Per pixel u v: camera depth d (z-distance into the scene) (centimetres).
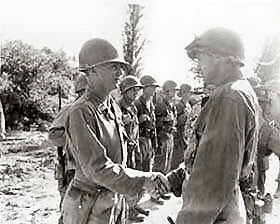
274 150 568
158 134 845
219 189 211
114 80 332
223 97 221
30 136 1578
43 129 1756
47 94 1839
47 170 1041
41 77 1836
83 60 331
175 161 960
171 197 823
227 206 230
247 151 229
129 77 600
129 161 590
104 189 336
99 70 326
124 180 312
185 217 218
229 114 216
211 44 233
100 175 313
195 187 216
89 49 330
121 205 370
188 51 244
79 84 432
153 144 751
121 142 349
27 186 892
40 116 1809
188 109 974
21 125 1748
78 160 322
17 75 1783
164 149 846
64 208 343
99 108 330
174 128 920
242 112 218
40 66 1844
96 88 332
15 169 1016
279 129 560
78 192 334
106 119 335
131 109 629
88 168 314
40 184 911
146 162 718
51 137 373
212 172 212
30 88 1800
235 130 214
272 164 1145
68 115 325
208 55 235
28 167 1050
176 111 930
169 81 911
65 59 1908
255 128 226
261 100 535
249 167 235
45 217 682
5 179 934
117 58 331
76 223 334
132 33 1595
